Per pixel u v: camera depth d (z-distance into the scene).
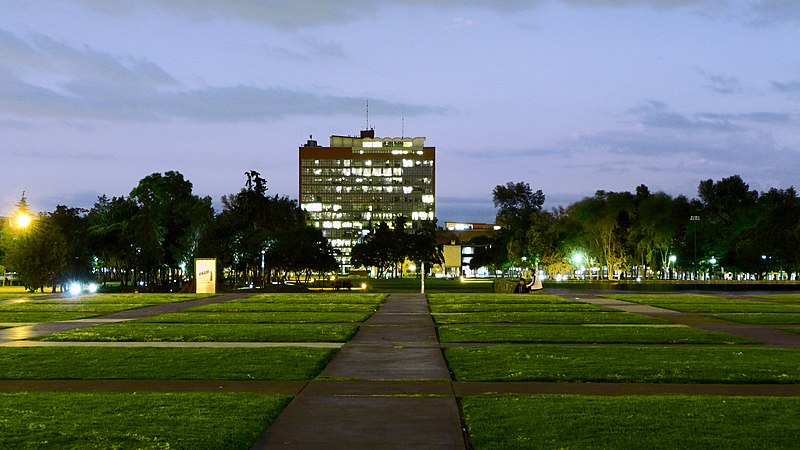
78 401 16.55
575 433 13.54
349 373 20.77
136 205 118.94
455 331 32.47
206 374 20.42
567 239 132.50
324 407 15.98
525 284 76.31
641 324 36.22
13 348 26.34
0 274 134.25
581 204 129.50
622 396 17.03
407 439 13.29
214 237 108.56
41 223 81.44
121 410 15.58
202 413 15.26
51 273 80.06
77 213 123.75
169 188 123.81
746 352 25.06
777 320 38.41
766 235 105.19
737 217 129.38
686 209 131.00
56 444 12.94
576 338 29.61
